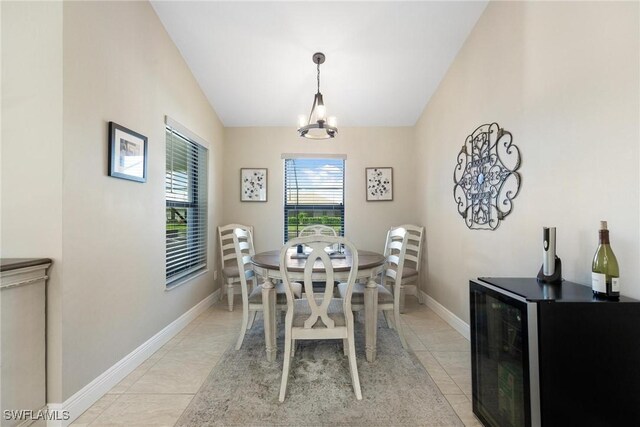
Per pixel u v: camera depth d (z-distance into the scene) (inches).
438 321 114.0
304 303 80.9
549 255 57.6
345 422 58.2
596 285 47.8
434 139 127.7
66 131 58.0
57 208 57.2
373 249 154.9
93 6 65.2
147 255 86.4
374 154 155.9
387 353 87.0
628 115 47.9
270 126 155.3
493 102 85.0
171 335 99.3
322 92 130.6
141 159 82.7
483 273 89.9
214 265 141.2
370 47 105.7
